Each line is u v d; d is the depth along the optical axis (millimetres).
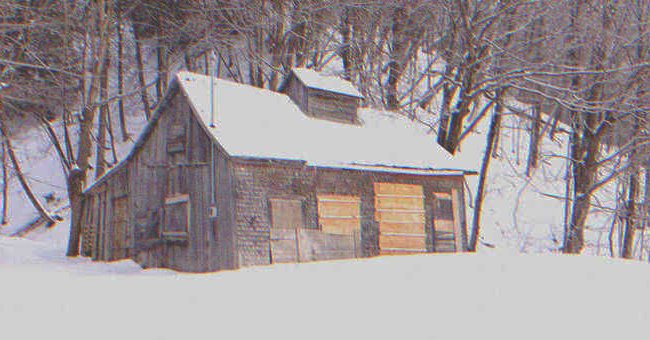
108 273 21547
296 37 42031
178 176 23688
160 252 24156
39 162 43312
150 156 25156
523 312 8367
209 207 22141
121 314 8578
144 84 44219
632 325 7676
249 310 8688
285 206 22188
